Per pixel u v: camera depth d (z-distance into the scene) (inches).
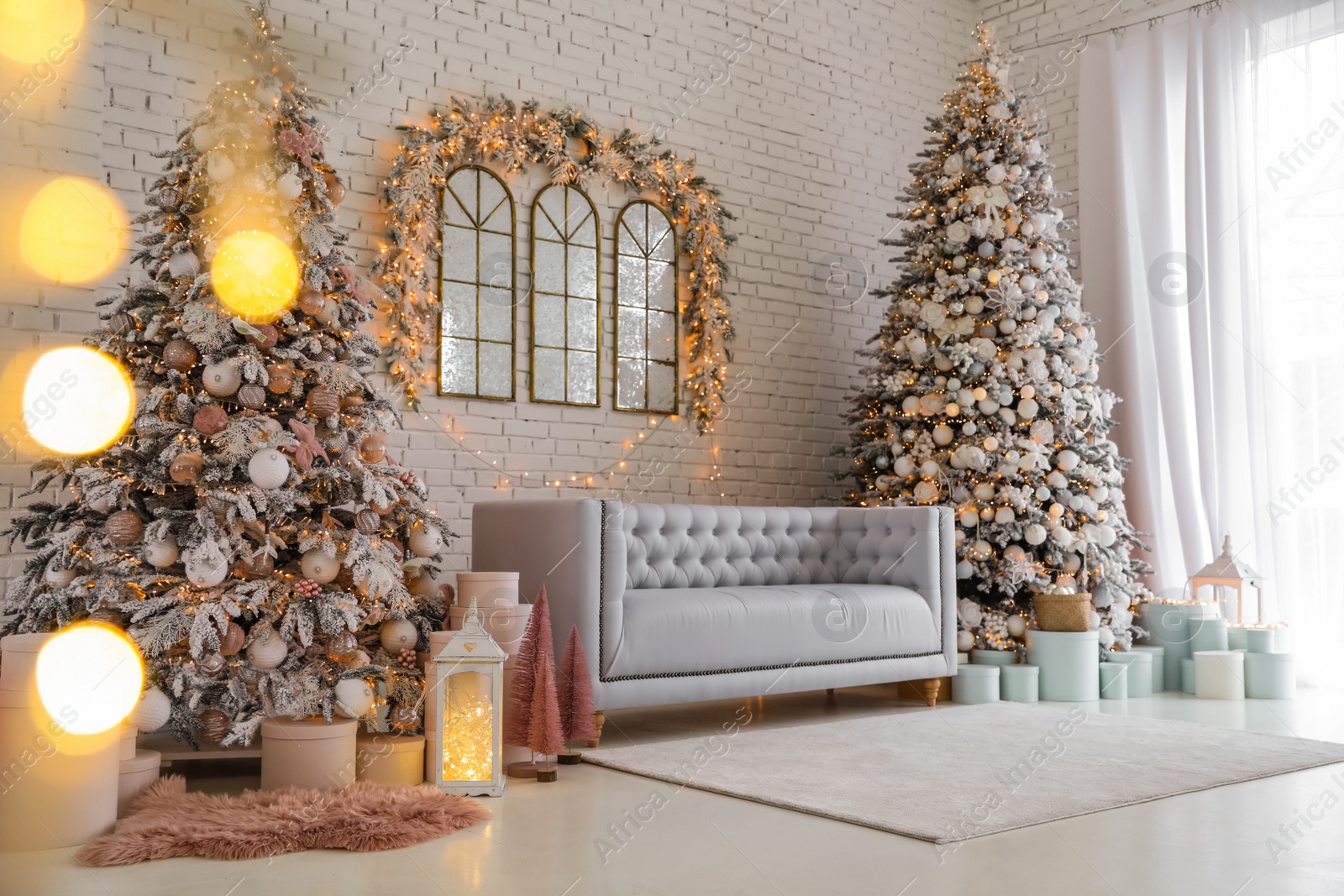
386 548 130.3
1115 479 215.5
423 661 131.8
